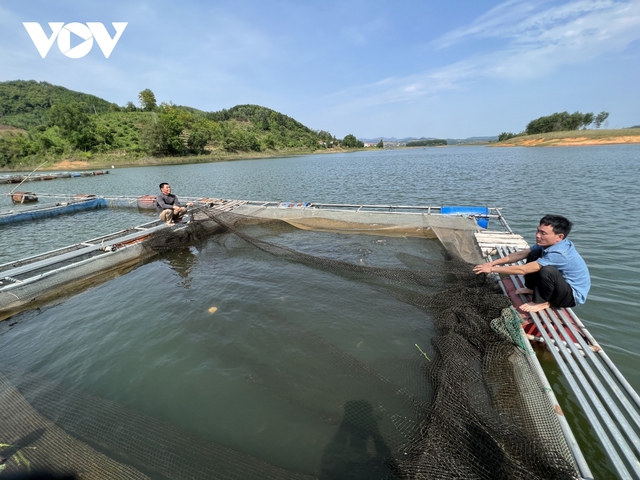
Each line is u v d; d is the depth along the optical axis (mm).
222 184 23391
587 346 3426
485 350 3619
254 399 3330
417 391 3285
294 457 2697
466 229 7922
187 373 3756
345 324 4656
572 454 2436
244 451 2775
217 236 9234
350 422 2951
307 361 3750
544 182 17453
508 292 4918
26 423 2918
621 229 8695
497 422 2670
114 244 7543
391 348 4098
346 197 16531
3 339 4613
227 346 4172
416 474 2311
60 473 2432
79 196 16281
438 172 26109
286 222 9953
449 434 2506
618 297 5273
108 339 4488
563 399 3424
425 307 4941
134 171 39094
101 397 3439
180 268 7066
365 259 7309
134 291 5992
